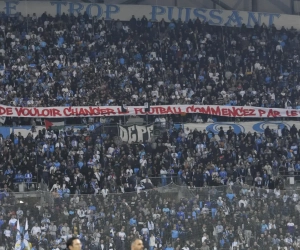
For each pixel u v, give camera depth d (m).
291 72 73.81
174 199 36.94
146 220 36.12
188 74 71.56
